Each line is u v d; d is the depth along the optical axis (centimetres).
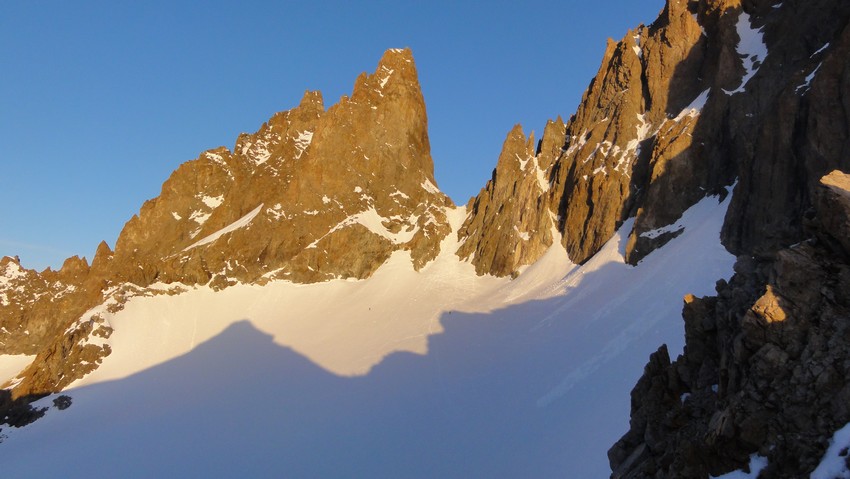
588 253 9706
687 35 9956
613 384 5894
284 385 9694
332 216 14825
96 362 11900
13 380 12394
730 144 8144
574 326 7788
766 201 6556
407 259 13850
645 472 1981
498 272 11769
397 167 15862
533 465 5266
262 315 12988
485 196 13938
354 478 6344
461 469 5812
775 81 7981
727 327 2059
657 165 8706
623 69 10825
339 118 16112
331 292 13512
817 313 1666
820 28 7869
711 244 7125
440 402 7525
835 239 1728
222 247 14450
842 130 5966
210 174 17288
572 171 11012
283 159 16788
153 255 15662
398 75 17300
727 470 1645
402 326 10806
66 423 10294
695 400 2081
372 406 8088
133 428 9381
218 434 8519
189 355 11831
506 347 8400
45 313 15288
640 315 6850
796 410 1547
